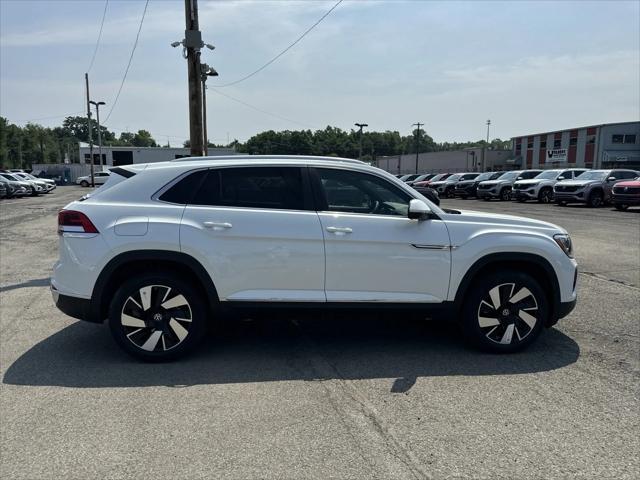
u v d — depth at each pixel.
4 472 2.77
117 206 4.26
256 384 3.91
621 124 54.59
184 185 4.34
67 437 3.13
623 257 9.38
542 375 4.09
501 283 4.48
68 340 4.92
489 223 4.57
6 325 5.40
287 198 4.36
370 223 4.33
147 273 4.24
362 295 4.33
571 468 2.82
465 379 4.01
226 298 4.24
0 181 30.89
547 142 62.97
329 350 4.67
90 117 47.44
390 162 96.12
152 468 2.81
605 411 3.48
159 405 3.55
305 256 4.25
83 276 4.17
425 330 5.28
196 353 4.57
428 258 4.37
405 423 3.31
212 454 2.95
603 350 4.65
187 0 11.43
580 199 22.58
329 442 3.07
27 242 11.86
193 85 11.65
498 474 2.77
